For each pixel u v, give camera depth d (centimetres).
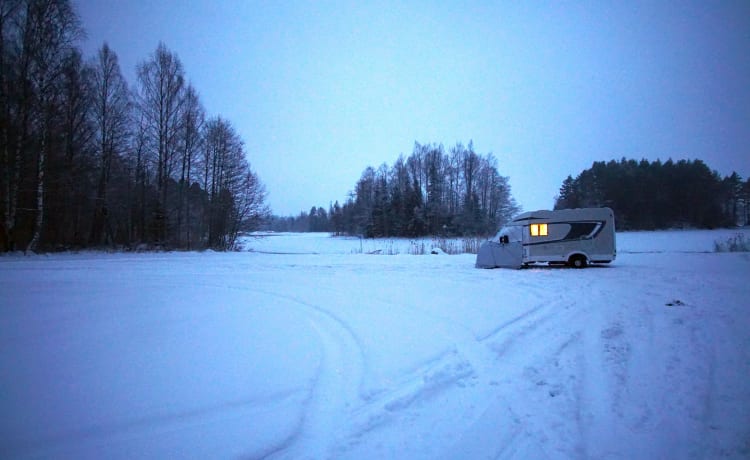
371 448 306
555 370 469
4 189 2053
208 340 569
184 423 334
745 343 556
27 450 291
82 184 2486
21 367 454
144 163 2873
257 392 397
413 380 436
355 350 535
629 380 436
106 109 2703
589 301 897
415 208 6206
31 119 2106
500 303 875
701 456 296
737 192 7338
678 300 870
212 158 3206
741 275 1309
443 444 313
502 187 6712
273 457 290
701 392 403
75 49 2302
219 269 1589
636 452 302
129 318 701
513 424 346
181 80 2972
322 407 370
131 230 2869
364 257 2317
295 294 986
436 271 1567
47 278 1251
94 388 399
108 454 287
